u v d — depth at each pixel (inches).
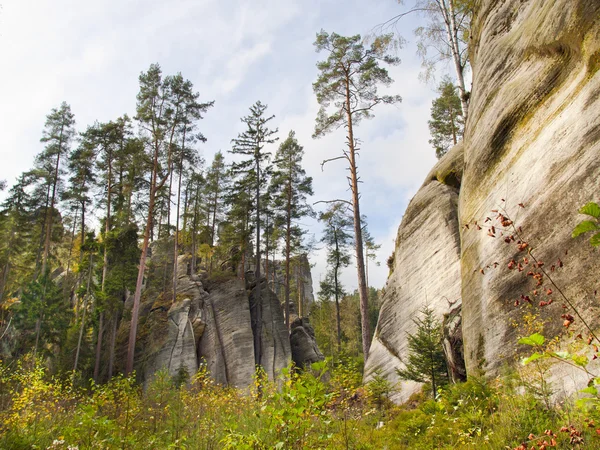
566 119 302.0
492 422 232.5
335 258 1622.8
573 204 275.3
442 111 1393.9
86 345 1103.6
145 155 1094.4
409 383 560.4
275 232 1519.4
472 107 471.8
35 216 1432.1
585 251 260.2
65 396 391.9
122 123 1378.0
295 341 1416.1
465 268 414.0
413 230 688.4
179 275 1460.4
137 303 954.1
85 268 1151.0
